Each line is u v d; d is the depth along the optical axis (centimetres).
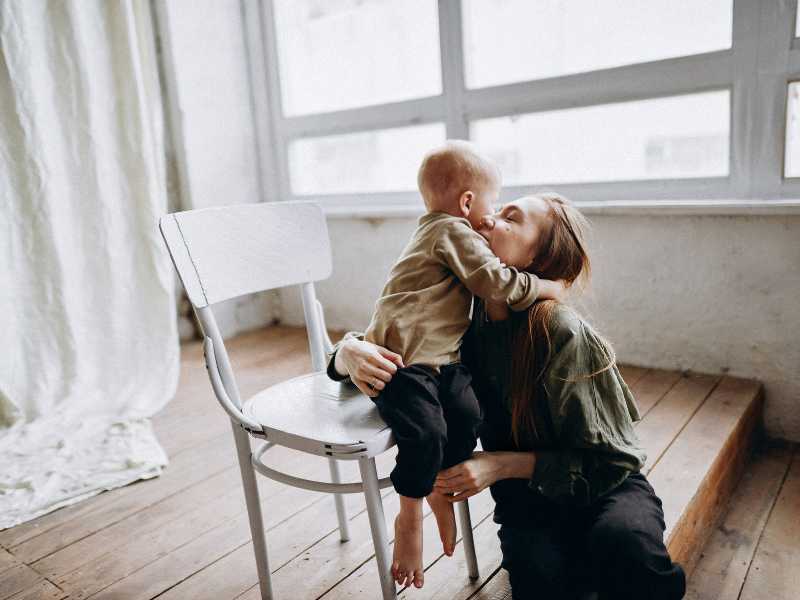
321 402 117
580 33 246
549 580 102
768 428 211
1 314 222
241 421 111
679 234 216
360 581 136
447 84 269
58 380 236
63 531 164
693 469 158
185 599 134
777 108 199
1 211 222
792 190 201
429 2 315
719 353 216
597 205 227
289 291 342
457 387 102
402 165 367
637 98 225
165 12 297
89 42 239
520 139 293
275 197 342
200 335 328
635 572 95
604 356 107
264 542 125
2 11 216
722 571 149
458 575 134
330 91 342
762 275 203
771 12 195
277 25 320
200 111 314
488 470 103
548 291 107
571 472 103
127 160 250
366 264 306
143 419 227
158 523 165
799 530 161
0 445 207
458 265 101
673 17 222
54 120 233
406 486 96
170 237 114
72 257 240
